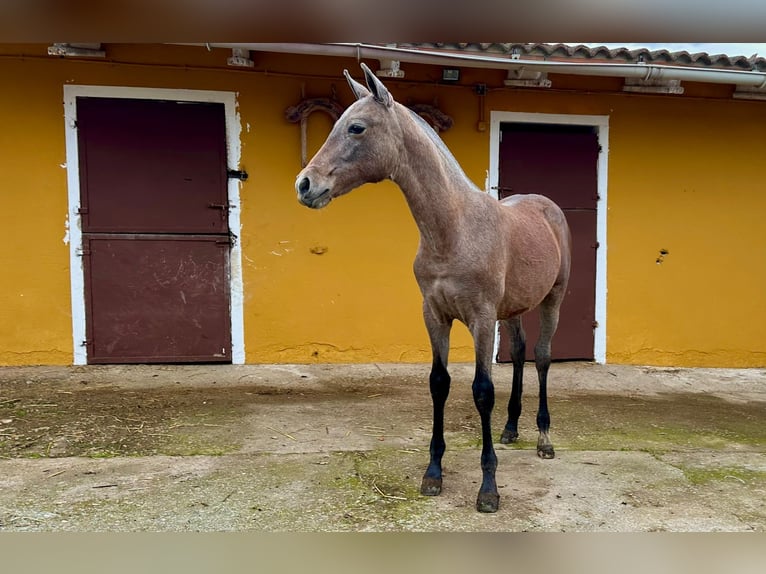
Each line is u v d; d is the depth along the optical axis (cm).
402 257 492
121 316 457
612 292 525
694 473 279
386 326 493
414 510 232
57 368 442
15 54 427
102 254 451
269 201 471
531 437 326
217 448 296
